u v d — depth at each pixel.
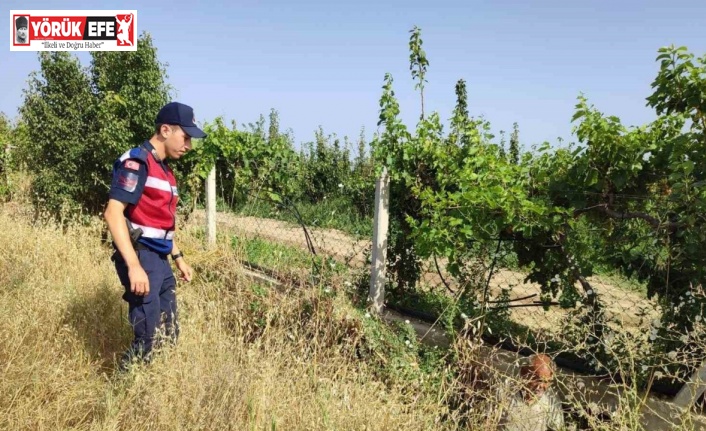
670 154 3.19
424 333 4.18
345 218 7.88
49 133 7.25
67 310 3.83
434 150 4.42
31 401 2.71
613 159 3.33
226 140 6.40
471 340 3.66
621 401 2.60
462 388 3.09
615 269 3.64
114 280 4.54
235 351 3.18
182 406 2.58
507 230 3.92
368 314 3.93
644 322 3.83
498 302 4.20
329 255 5.54
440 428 2.79
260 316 4.01
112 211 3.06
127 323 3.80
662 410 2.93
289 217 6.87
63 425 2.61
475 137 4.28
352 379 3.14
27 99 7.33
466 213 3.75
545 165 3.93
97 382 3.02
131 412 2.63
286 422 2.59
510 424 2.81
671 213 3.20
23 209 7.92
